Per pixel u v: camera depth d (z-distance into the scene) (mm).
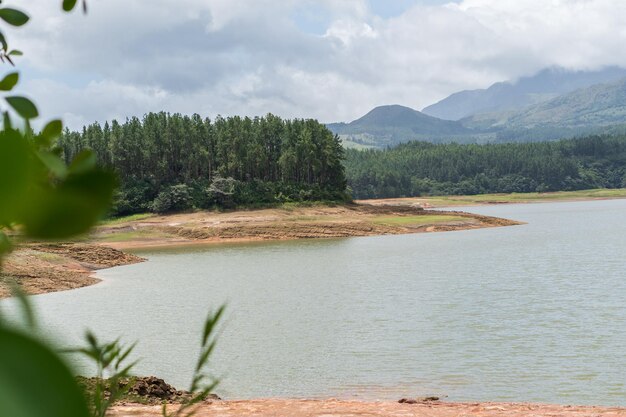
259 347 20156
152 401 11992
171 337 21844
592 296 29453
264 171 107688
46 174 372
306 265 47344
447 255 52844
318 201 97688
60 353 320
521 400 13812
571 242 63000
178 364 17953
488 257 50375
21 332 320
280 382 15953
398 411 11305
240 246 68438
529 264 44625
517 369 16625
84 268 45875
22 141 346
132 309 28438
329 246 65500
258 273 42969
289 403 12031
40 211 343
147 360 18469
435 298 30125
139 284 38188
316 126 107938
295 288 35031
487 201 191875
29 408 297
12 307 378
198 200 90938
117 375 970
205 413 10789
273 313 26875
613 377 15609
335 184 107312
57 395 307
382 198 199375
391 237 76625
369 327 23219
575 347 19188
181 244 73750
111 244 73875
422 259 50094
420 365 17328
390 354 18781
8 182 335
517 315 25062
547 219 106938
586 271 39594
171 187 89625
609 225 87688
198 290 35000
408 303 28766
